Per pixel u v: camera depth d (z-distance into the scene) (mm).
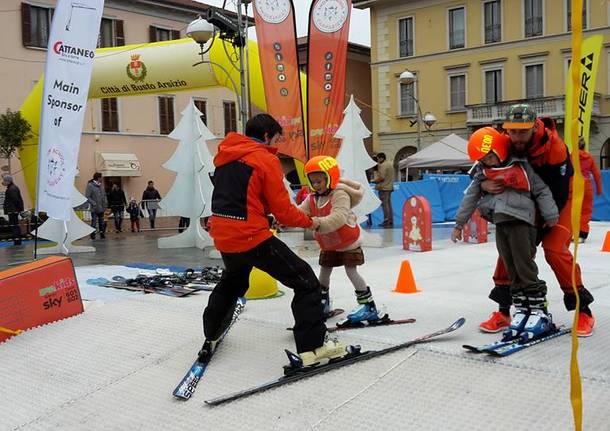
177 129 11352
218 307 4020
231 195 3711
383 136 36531
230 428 3111
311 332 3705
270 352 4172
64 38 8320
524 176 3895
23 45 26406
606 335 4180
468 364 3654
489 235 12133
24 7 26312
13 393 3799
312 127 10094
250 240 3682
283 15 9883
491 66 33000
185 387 3572
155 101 30594
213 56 12023
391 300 5703
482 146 3896
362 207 10344
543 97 31141
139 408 3453
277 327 4727
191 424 3193
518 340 3984
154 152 30562
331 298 5859
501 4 32438
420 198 9883
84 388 3787
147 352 4309
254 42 12086
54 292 5070
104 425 3281
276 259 3703
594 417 2900
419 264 8281
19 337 4738
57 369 4117
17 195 14508
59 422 3361
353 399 3324
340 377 3613
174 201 11570
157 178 30703
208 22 10672
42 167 8375
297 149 10055
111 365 4125
